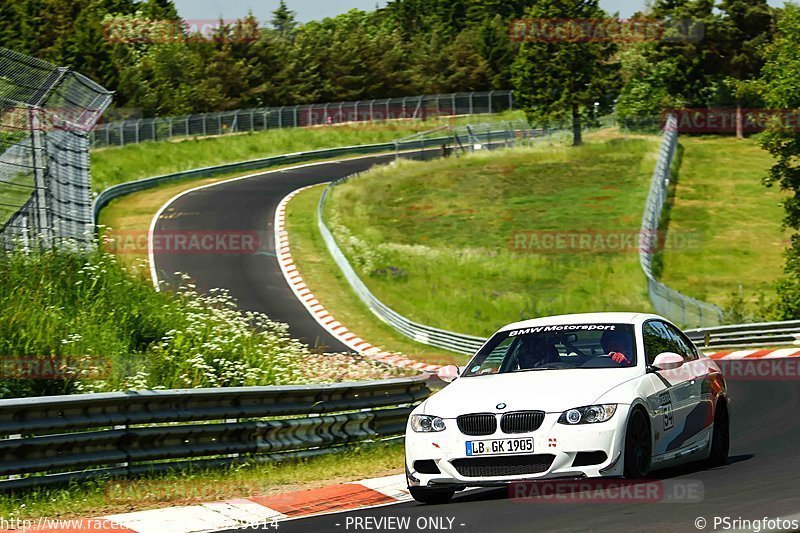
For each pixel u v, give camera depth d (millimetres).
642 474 19188
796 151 93250
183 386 35000
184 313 42625
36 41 178500
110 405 22500
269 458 25781
